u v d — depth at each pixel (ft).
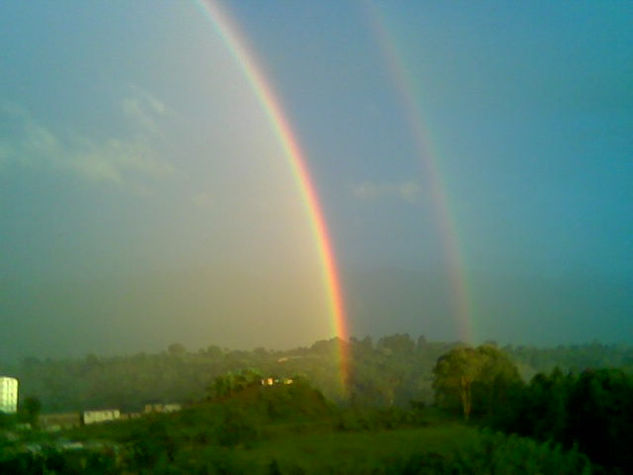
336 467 43.34
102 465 40.42
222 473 42.11
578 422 45.62
